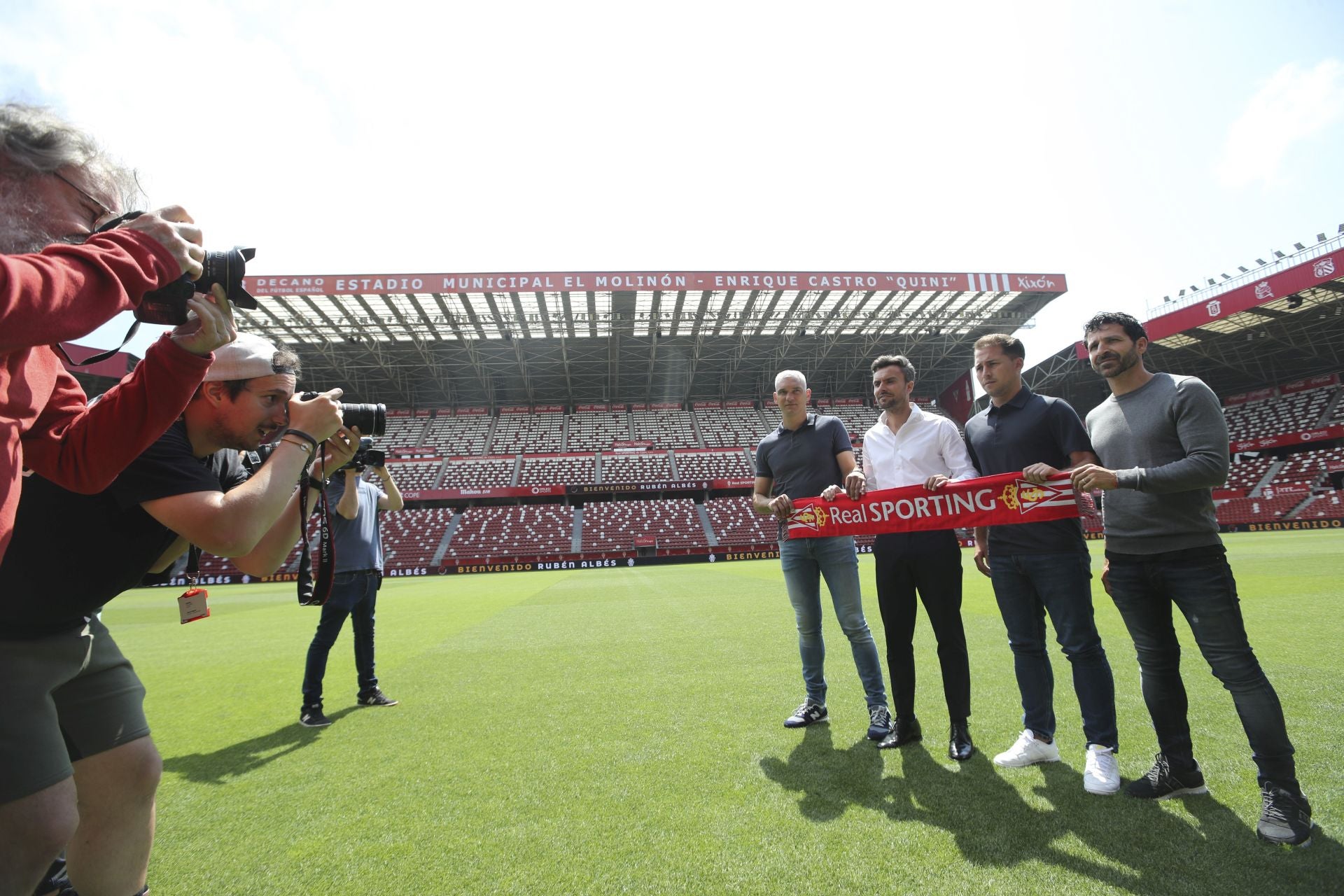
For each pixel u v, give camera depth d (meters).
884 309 29.88
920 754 2.83
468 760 3.02
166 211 1.11
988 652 5.10
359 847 2.13
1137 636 2.43
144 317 1.14
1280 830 1.91
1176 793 2.28
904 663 3.01
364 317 27.91
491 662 5.73
